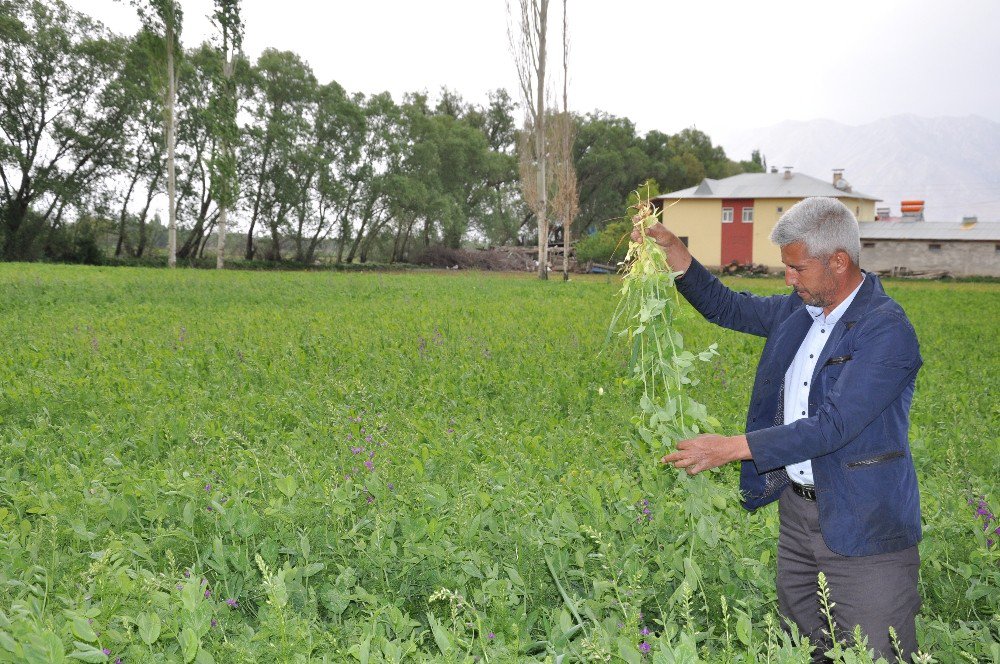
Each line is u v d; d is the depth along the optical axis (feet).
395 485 15.42
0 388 26.16
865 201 195.21
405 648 8.82
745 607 11.39
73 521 12.49
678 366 11.05
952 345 44.21
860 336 9.42
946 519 13.69
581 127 258.16
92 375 28.84
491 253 211.20
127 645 8.82
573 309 61.72
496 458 17.74
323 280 95.61
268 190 181.78
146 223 203.00
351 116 184.85
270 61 176.86
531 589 12.01
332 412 21.01
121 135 173.27
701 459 9.91
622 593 10.44
